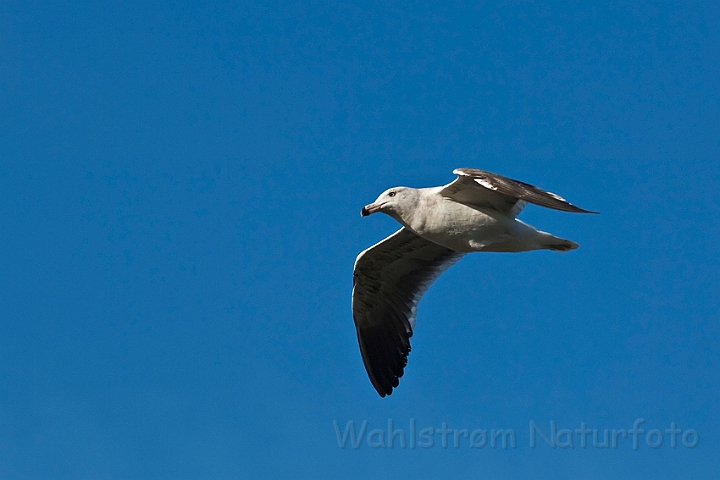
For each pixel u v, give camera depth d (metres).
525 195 13.73
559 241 15.35
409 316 17.78
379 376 18.09
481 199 15.21
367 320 18.28
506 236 15.31
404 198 15.58
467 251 15.73
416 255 17.39
